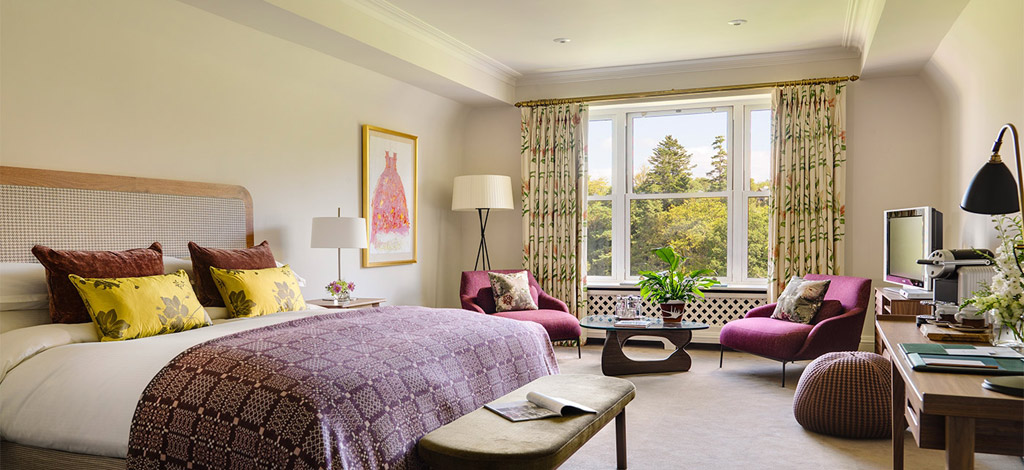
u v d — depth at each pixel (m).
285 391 2.19
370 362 2.50
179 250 4.02
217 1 3.85
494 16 4.97
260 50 4.54
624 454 3.12
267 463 2.09
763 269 6.48
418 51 5.41
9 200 3.19
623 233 6.94
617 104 6.76
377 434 2.27
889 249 5.27
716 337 6.47
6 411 2.53
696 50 5.93
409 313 3.50
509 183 6.68
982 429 1.76
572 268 6.72
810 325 4.86
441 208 6.90
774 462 3.19
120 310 2.90
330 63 5.14
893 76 5.79
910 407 2.20
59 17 3.39
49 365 2.58
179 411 2.25
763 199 6.48
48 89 3.35
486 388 2.95
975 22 3.95
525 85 6.98
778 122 6.00
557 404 2.62
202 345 2.53
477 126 7.23
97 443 2.35
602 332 6.83
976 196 2.62
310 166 5.10
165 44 3.93
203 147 4.20
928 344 2.44
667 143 6.79
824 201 5.87
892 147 5.82
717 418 3.94
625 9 4.80
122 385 2.40
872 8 4.54
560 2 4.65
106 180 3.60
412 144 6.34
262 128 4.65
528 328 3.62
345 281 5.32
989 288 2.54
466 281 6.00
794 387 4.73
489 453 2.20
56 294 2.97
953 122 5.15
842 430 3.53
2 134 3.17
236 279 3.62
